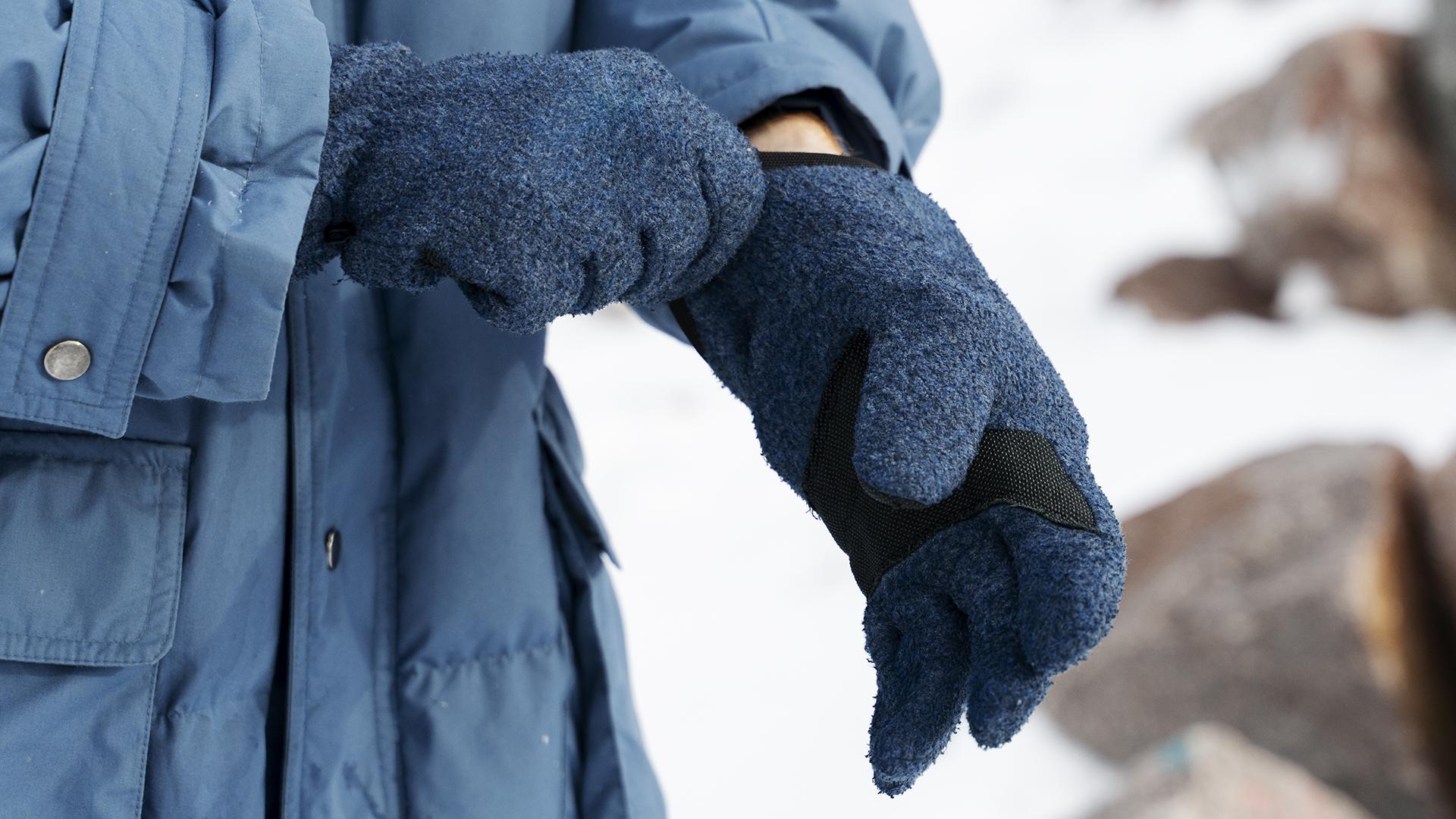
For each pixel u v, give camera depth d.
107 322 0.63
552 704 0.83
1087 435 0.68
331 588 0.78
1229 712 2.23
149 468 0.70
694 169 0.69
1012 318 0.68
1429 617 2.30
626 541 3.17
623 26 0.83
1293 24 6.62
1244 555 2.39
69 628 0.69
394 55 0.69
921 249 0.70
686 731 2.36
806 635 2.64
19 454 0.68
